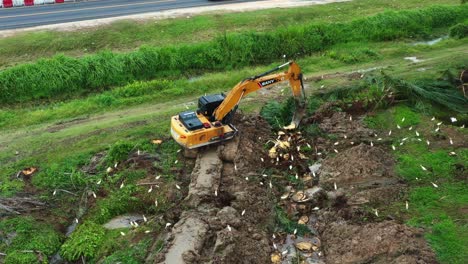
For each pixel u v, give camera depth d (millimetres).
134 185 16109
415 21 31156
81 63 24609
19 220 14734
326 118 19734
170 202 15484
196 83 24234
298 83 17641
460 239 13406
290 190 16047
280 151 17594
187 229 13508
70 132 19812
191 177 15891
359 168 16203
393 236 13094
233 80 24500
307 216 15062
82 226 14617
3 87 23125
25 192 16156
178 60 26391
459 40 29281
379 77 21891
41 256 13664
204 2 34469
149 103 22641
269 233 14312
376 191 15398
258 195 15406
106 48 27578
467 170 16344
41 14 31531
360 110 20547
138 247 13633
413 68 24516
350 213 14688
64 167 17266
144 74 25766
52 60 24359
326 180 16188
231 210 14125
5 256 13531
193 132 16031
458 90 21422
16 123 21203
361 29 30016
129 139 18828
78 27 29234
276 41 27938
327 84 22703
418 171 16391
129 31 29062
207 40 28469
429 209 14734
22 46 26875
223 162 16828
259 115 19641
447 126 19000
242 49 27344
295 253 13641
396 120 19578
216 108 16891
